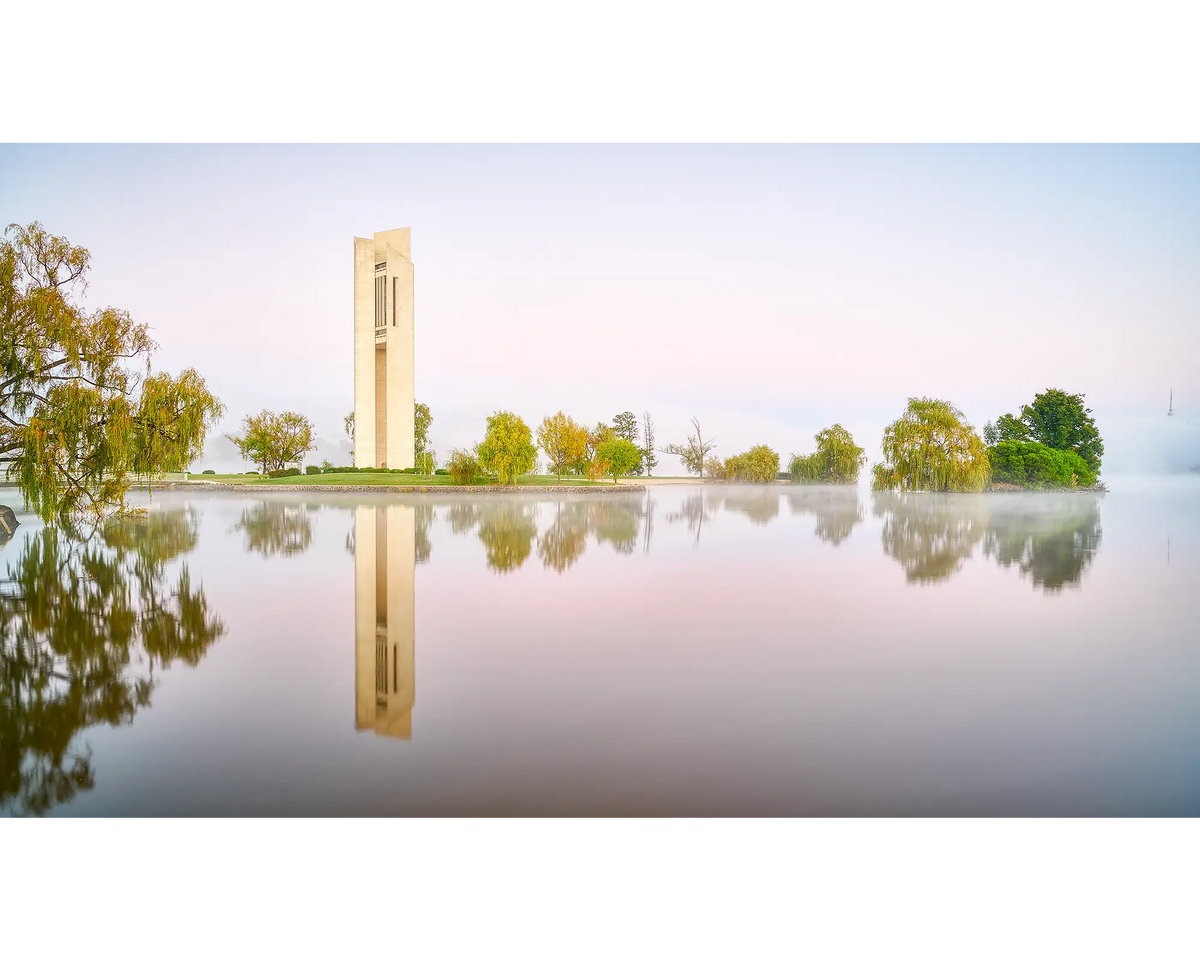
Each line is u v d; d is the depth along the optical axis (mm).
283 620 7527
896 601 8672
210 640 6703
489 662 5996
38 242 16109
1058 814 3473
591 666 5871
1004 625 7422
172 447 17875
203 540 14555
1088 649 6484
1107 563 11867
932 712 4844
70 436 15539
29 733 4422
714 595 8969
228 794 3641
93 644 6559
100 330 16453
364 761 4016
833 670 5801
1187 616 7910
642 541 14586
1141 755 4148
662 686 5348
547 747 4219
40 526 17703
